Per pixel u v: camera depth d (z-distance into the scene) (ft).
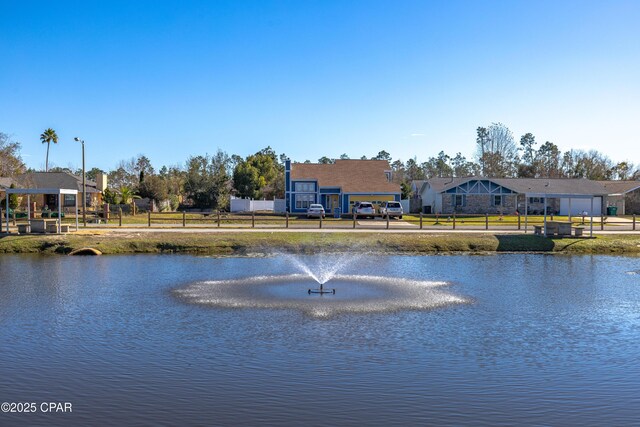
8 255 100.89
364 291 64.95
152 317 51.42
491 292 65.16
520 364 38.55
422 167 523.70
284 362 38.55
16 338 44.47
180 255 100.99
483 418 29.99
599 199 212.43
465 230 130.31
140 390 33.60
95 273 78.69
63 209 201.67
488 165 363.97
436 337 45.01
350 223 153.28
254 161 323.78
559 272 82.17
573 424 29.40
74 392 33.35
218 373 36.40
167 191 254.27
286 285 68.80
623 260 97.40
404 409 30.99
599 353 41.22
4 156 231.09
